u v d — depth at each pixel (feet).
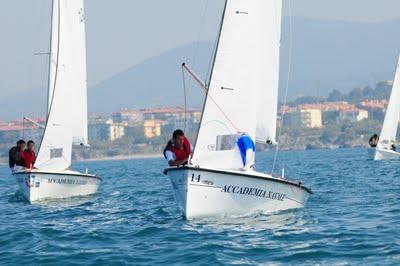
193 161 194.39
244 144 195.72
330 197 268.82
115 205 262.88
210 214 196.24
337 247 162.50
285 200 208.13
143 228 191.83
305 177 401.70
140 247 167.63
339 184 332.80
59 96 287.07
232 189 195.52
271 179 199.52
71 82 290.97
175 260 153.48
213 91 195.21
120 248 167.53
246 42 195.72
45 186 278.87
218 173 192.54
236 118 196.03
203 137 195.11
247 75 196.24
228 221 195.62
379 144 574.15
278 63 216.95
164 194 307.58
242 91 196.03
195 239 173.17
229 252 158.71
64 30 295.48
